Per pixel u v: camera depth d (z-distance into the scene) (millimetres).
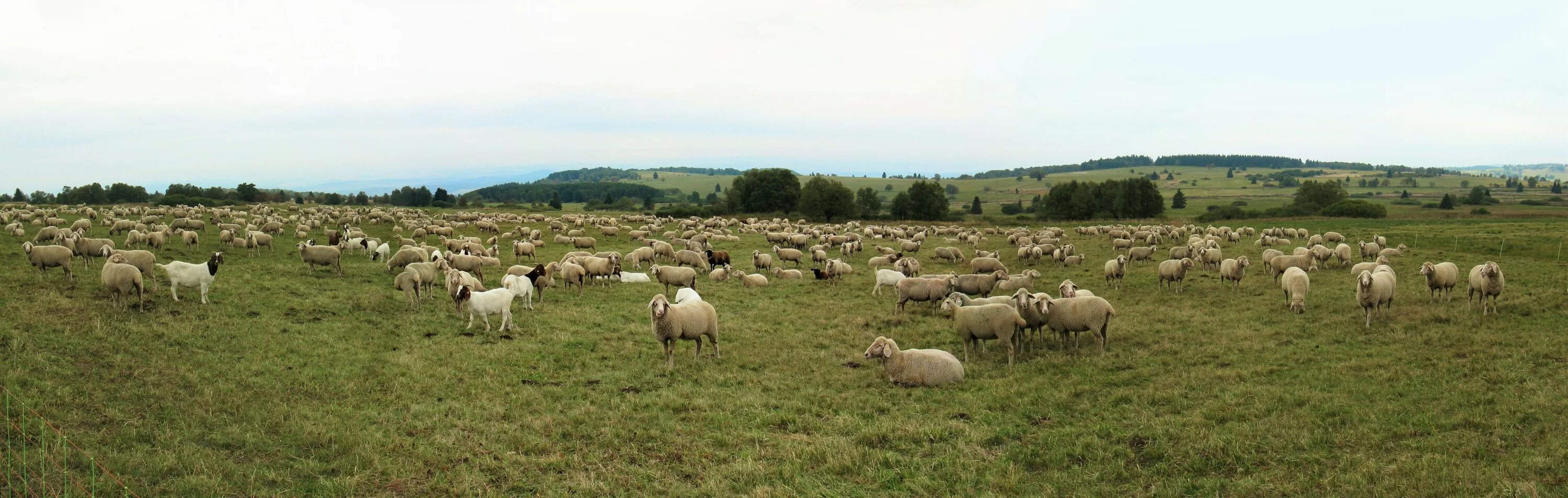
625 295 29031
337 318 21984
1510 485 9523
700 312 18406
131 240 36156
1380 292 21141
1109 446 12258
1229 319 23391
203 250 37906
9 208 70750
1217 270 37312
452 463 11609
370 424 13195
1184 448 11859
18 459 10664
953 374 16391
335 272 31688
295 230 54562
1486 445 11250
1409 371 15758
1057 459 11758
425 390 15367
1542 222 75875
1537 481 9695
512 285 24469
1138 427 13031
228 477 10695
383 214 71000
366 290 27203
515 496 10570
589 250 47875
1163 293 30094
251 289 25172
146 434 12039
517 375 16781
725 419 14008
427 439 12531
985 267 37125
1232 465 11242
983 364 18172
